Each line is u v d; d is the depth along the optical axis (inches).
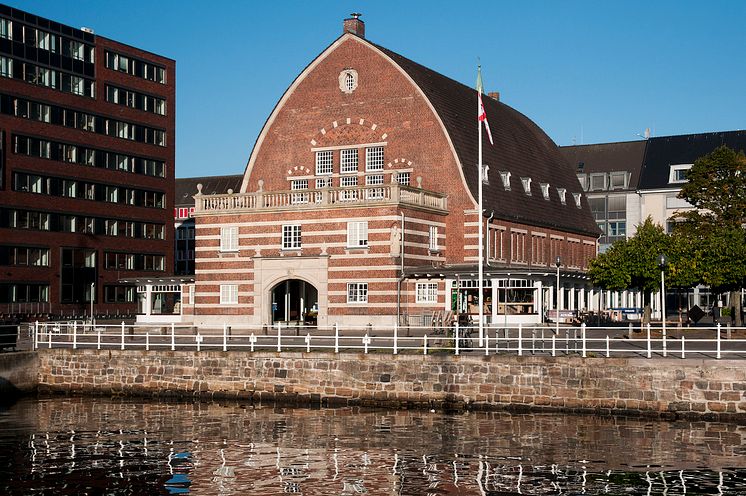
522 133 3649.1
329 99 2999.5
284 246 2728.8
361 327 2605.8
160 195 4436.5
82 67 4040.4
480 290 1918.1
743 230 2925.7
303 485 1197.1
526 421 1590.8
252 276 2763.3
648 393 1608.0
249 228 2770.7
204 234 2834.6
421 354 1756.9
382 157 2930.6
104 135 4138.8
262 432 1526.8
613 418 1609.3
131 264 4259.4
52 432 1545.3
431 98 2901.1
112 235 4168.3
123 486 1193.4
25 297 3762.3
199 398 1900.8
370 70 2947.8
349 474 1247.5
